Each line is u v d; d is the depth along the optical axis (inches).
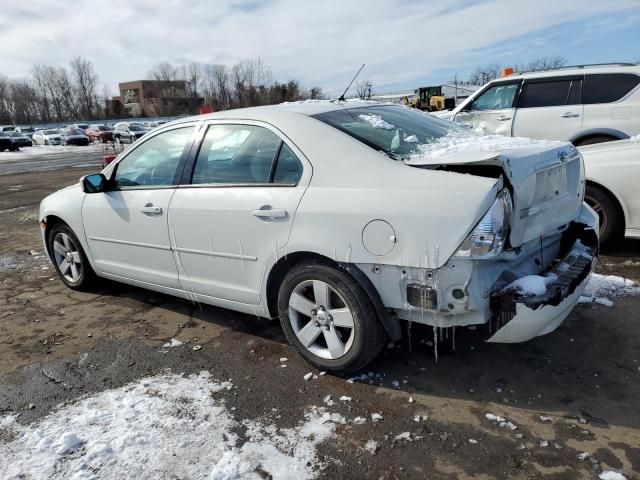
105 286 195.9
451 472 90.0
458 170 104.5
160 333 152.2
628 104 274.7
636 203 181.0
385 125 129.3
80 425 108.5
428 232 99.4
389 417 105.8
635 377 114.8
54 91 3454.7
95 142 1737.2
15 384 128.0
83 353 142.4
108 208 163.3
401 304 106.5
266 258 124.0
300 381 121.3
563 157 116.3
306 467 92.7
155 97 3410.4
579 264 115.7
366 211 106.3
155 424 107.3
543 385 113.8
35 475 94.3
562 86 294.8
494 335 102.4
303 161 119.5
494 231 95.8
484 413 105.4
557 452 93.0
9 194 494.6
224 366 130.4
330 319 118.3
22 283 206.2
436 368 123.0
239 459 95.2
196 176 141.2
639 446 93.5
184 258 144.3
